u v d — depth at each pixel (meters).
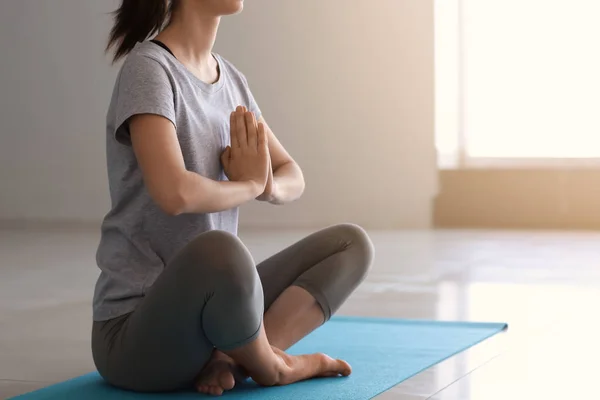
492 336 3.30
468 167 9.08
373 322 3.60
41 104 9.76
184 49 2.37
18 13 9.76
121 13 2.36
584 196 8.81
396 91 9.16
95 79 9.62
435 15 9.03
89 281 5.16
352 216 9.30
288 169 2.65
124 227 2.31
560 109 8.78
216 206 2.19
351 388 2.39
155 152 2.14
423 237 8.02
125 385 2.35
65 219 9.76
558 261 6.00
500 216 9.04
